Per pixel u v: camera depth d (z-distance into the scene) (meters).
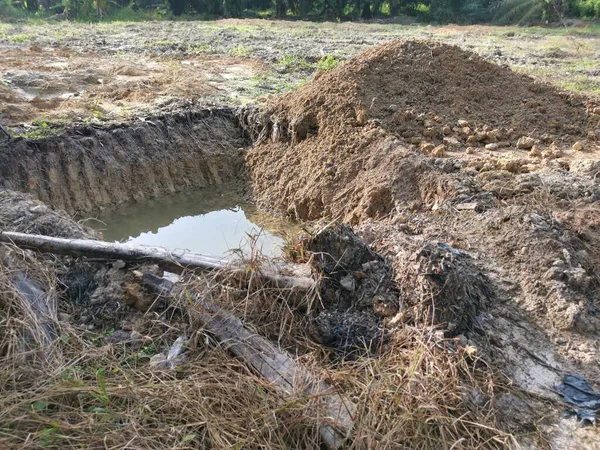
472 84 8.62
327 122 7.96
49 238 4.50
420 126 7.78
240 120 9.33
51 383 3.37
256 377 3.47
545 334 4.01
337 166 7.38
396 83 8.41
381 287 4.17
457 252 4.61
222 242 7.15
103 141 8.24
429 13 28.45
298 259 4.42
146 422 3.20
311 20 29.50
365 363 3.65
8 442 2.93
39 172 7.63
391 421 3.21
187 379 3.52
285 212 7.86
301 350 3.93
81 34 19.17
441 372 3.48
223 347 3.80
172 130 8.87
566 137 7.66
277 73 12.52
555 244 4.58
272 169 8.38
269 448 3.07
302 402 3.27
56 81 10.77
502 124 7.95
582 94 8.80
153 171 8.49
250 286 4.15
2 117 8.41
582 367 3.75
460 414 3.34
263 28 22.66
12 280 4.05
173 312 4.10
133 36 18.95
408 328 3.84
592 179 6.08
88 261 4.52
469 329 3.96
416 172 6.46
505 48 16.39
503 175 6.23
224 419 3.23
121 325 4.09
